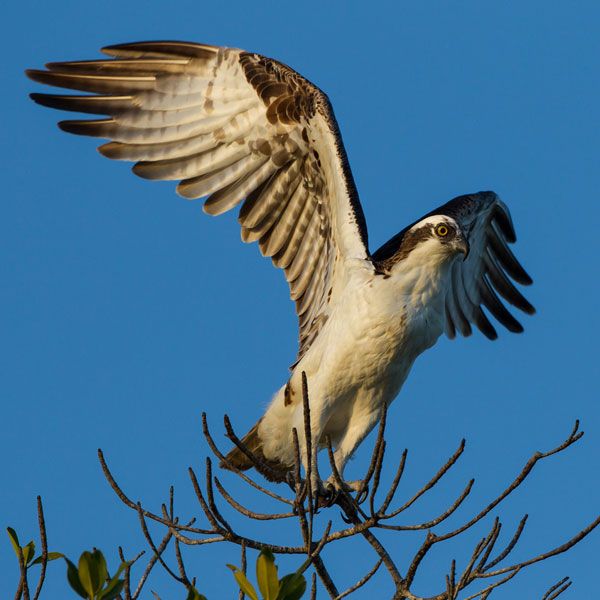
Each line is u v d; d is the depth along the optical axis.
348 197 12.07
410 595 7.89
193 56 12.81
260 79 12.58
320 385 11.68
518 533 7.82
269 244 12.90
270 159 12.73
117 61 12.74
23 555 7.00
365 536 8.80
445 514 7.91
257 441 12.14
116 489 8.08
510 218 14.38
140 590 7.67
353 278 11.78
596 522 7.57
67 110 12.62
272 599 6.64
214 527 8.11
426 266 11.71
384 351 11.56
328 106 12.18
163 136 12.80
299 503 8.02
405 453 8.02
